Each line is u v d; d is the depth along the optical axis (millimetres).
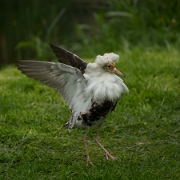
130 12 18953
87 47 19188
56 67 9156
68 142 10617
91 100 9227
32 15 22734
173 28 18438
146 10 19062
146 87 13133
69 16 23688
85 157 9930
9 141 10508
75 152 10141
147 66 14781
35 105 12695
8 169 9250
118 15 19594
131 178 8602
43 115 11898
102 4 23984
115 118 11680
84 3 24484
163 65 14750
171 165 9227
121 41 18781
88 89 9188
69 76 9250
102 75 9406
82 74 9148
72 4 24234
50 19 22781
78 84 9289
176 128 11172
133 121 11609
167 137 10773
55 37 21828
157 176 8688
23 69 9297
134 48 18016
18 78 15039
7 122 11594
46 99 13023
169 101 12383
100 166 9281
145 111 11914
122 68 14867
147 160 9492
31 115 11820
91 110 9258
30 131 10938
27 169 9195
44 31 22141
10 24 22578
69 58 10219
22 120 11617
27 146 10273
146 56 16234
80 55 19141
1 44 22109
